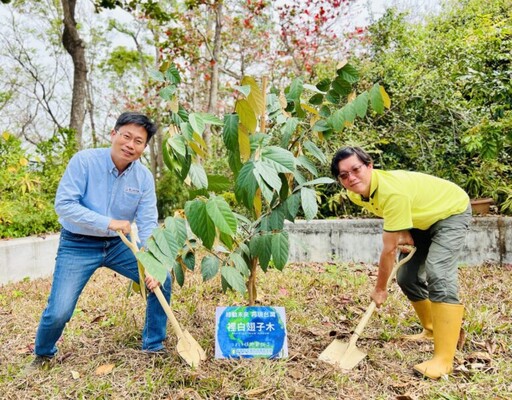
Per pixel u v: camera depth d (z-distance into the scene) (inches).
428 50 258.2
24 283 189.9
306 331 117.9
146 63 794.8
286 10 352.8
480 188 226.5
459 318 96.1
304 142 106.8
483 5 290.5
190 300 144.5
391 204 95.4
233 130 94.5
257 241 101.1
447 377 92.5
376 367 99.3
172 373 93.6
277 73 420.8
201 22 437.1
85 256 99.3
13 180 264.4
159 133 570.6
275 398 86.0
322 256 214.2
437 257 99.3
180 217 99.3
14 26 860.6
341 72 102.8
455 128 232.7
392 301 139.7
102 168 98.7
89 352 106.9
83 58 428.5
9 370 99.3
